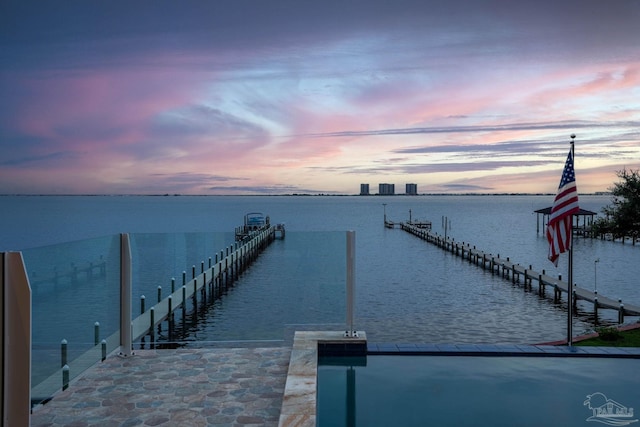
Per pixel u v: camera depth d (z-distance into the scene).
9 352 4.18
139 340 8.02
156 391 6.24
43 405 5.86
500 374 7.55
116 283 7.61
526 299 33.31
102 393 6.19
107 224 110.88
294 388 5.94
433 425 5.86
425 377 7.43
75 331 6.72
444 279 41.06
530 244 70.69
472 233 90.94
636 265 49.69
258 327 8.25
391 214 174.38
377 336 23.73
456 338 23.45
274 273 8.27
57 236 82.06
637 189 26.59
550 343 14.80
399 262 51.62
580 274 44.34
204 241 8.73
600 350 8.46
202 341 8.17
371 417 6.06
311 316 8.27
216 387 6.37
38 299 6.09
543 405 6.46
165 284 8.31
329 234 8.23
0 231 91.62
